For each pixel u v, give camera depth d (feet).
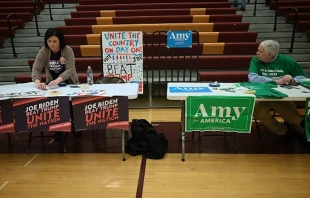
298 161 9.69
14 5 23.85
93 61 16.69
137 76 14.46
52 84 10.12
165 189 8.12
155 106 15.40
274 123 10.53
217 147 10.78
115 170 9.17
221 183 8.40
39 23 21.25
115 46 14.21
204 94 9.02
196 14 21.29
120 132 12.28
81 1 23.84
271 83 10.25
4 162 9.84
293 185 8.29
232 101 8.82
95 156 10.18
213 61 16.76
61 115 9.30
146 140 10.19
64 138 11.68
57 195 7.91
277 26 20.17
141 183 8.43
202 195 7.83
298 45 18.40
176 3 22.50
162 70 17.04
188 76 16.31
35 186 8.35
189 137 11.68
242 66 16.89
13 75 17.08
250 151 10.44
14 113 9.17
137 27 19.02
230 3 22.48
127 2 23.71
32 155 10.35
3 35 19.86
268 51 10.30
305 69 16.79
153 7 22.45
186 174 8.90
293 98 8.79
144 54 17.74
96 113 9.27
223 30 19.34
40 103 9.16
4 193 8.03
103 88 10.16
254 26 20.29
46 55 10.63
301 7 21.12
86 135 12.06
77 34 19.43
